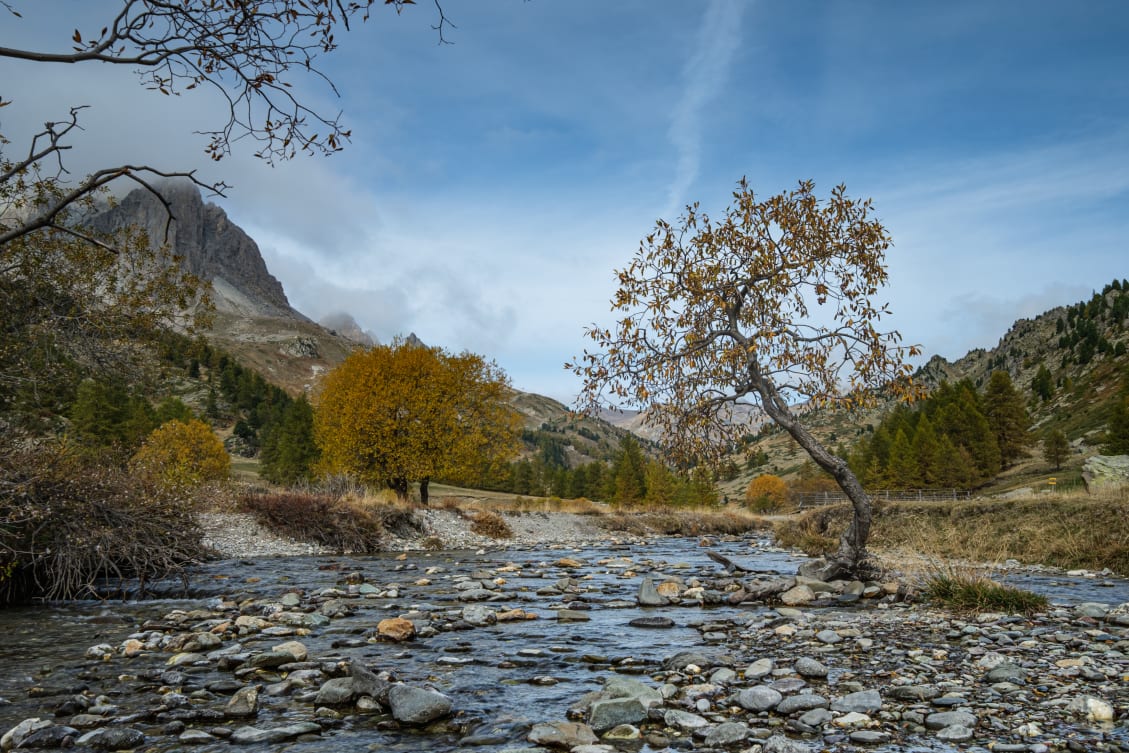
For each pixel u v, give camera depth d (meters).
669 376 14.02
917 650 7.54
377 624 10.38
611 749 4.84
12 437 14.42
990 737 4.82
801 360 13.48
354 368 39.69
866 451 109.56
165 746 5.16
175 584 15.06
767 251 13.90
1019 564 17.64
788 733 5.12
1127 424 75.31
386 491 33.28
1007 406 103.69
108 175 3.91
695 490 98.88
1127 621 8.73
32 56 3.54
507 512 41.47
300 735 5.37
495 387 41.59
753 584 12.80
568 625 10.27
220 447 57.16
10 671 7.59
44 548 13.52
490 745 5.10
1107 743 4.56
